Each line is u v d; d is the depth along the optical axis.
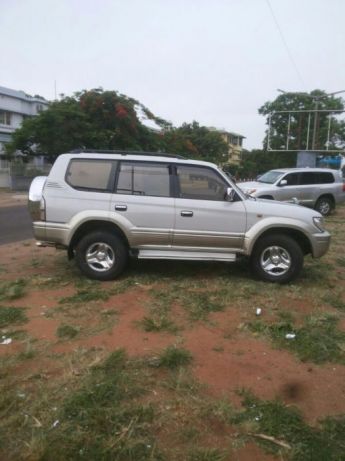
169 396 3.29
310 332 4.56
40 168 31.98
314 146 29.16
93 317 4.85
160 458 2.65
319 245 6.32
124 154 6.26
